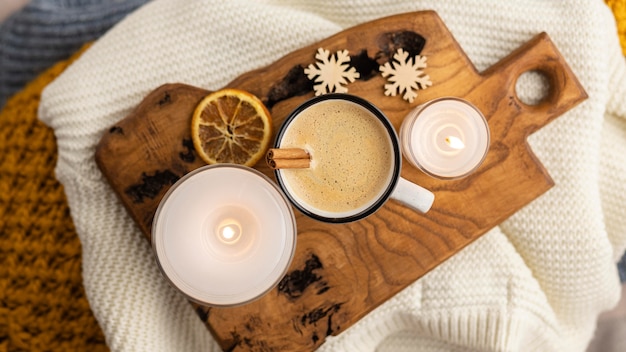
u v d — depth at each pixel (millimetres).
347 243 522
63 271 631
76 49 703
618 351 756
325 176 496
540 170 534
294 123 496
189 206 482
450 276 561
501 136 534
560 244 565
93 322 640
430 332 579
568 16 550
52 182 632
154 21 555
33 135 636
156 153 516
